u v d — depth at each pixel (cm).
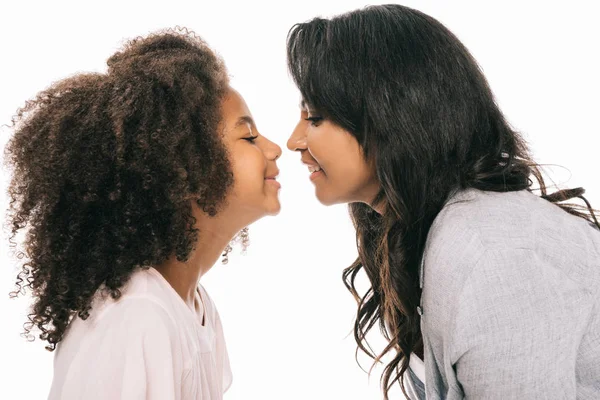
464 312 105
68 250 111
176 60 116
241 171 119
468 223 111
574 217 119
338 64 121
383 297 154
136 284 111
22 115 124
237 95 125
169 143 110
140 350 104
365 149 123
